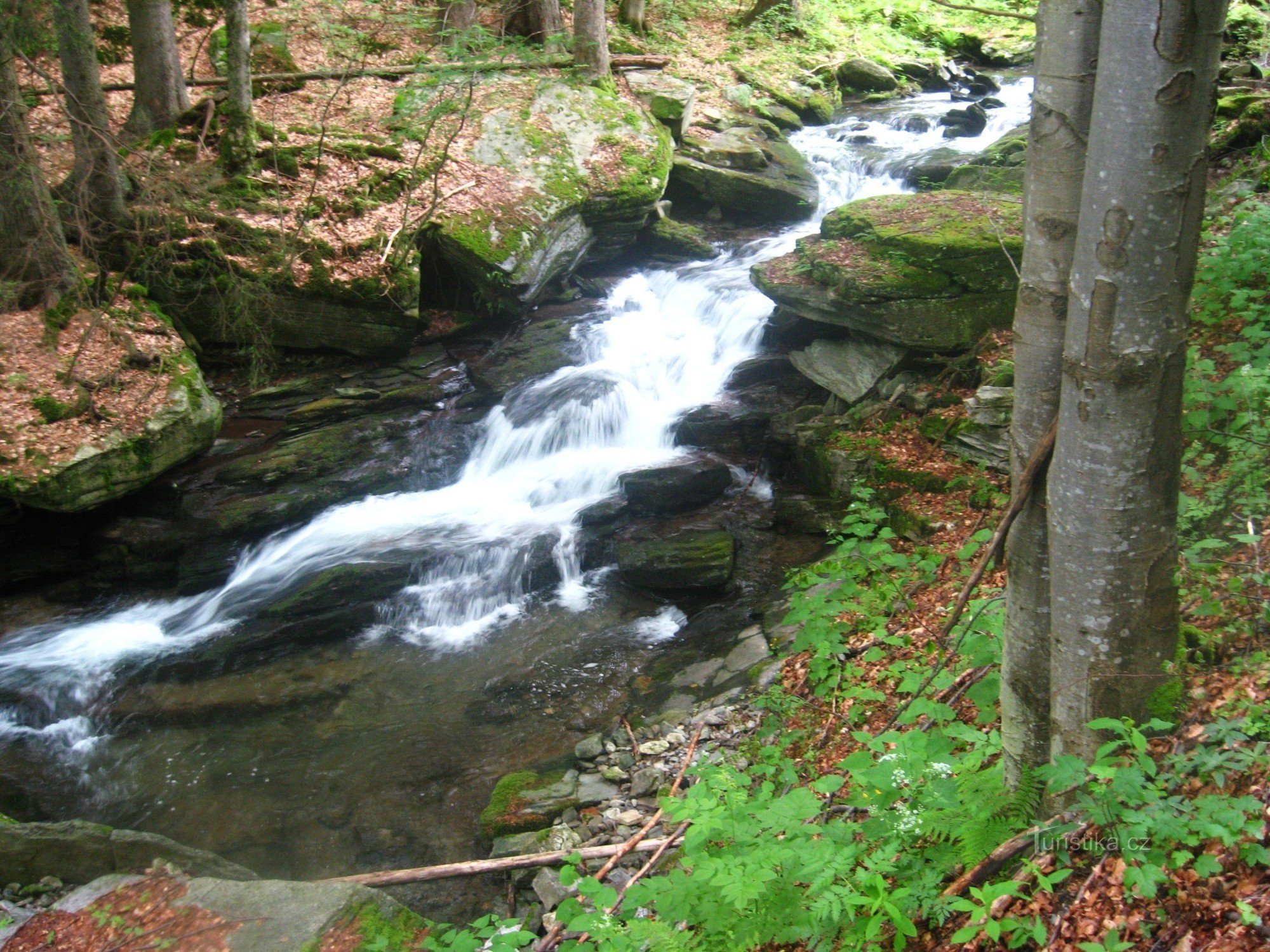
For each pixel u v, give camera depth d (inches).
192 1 682.8
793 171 684.1
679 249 617.6
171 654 367.9
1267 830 132.8
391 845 265.4
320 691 343.0
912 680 218.8
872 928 139.9
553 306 568.7
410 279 495.2
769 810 161.5
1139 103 117.9
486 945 216.4
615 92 665.6
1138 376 128.5
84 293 440.1
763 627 331.6
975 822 158.9
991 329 380.2
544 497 440.8
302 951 195.5
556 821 259.0
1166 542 139.9
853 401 408.5
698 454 444.1
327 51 688.4
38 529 404.8
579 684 330.3
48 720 338.3
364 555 400.8
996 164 534.6
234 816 284.5
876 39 964.0
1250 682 155.8
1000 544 155.2
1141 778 133.6
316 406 472.7
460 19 682.2
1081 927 136.0
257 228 485.1
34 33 435.2
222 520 414.6
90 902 213.9
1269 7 602.9
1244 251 297.7
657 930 158.9
